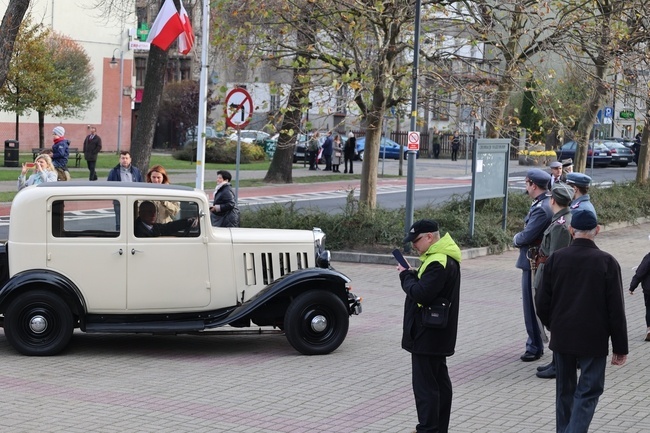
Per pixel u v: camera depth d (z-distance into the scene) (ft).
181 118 196.75
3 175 119.34
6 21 66.13
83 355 36.70
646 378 33.94
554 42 69.41
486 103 69.15
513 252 69.10
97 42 191.52
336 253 63.93
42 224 35.99
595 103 86.89
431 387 25.50
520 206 79.05
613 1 74.69
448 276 25.04
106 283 36.37
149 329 36.70
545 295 25.16
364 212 67.10
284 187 124.57
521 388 32.50
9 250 36.09
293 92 67.56
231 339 40.65
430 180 146.82
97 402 29.73
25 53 141.69
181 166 148.77
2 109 145.18
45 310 36.06
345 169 152.76
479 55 91.76
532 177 35.58
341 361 36.35
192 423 27.58
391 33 65.62
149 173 52.65
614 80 73.46
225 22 69.46
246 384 32.55
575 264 24.64
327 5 64.39
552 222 33.83
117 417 28.04
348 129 194.18
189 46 75.15
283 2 65.36
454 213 71.46
